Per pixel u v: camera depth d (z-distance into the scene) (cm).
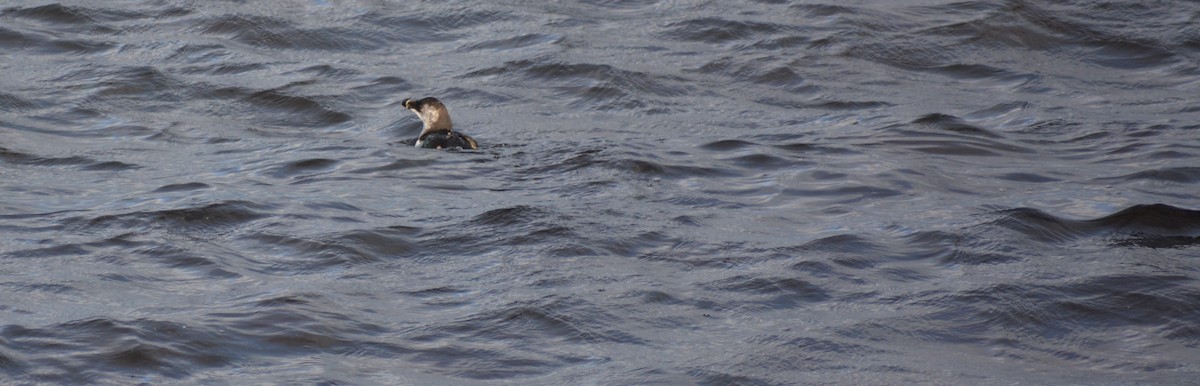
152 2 3572
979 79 3095
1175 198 2038
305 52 3244
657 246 1758
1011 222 1834
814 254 1709
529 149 2378
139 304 1490
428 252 1730
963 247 1736
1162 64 3212
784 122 2667
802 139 2475
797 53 3216
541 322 1458
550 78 3011
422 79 3005
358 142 2477
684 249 1744
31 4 3497
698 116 2727
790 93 2939
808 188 2100
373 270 1653
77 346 1351
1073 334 1440
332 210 1925
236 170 2230
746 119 2694
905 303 1529
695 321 1477
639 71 3031
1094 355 1381
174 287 1570
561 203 1975
